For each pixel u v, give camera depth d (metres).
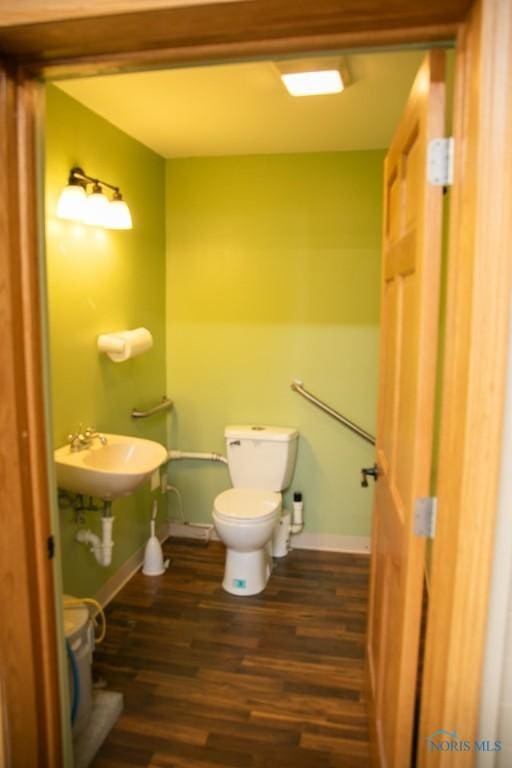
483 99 0.87
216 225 3.25
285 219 3.17
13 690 1.28
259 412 3.37
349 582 3.00
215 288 3.31
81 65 1.11
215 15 0.93
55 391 2.23
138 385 3.03
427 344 1.11
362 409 3.24
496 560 0.99
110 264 2.65
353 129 2.66
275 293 3.25
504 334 0.91
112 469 2.21
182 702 2.06
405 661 1.23
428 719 1.11
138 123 2.58
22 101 1.15
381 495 1.78
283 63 1.83
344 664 2.29
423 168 1.10
